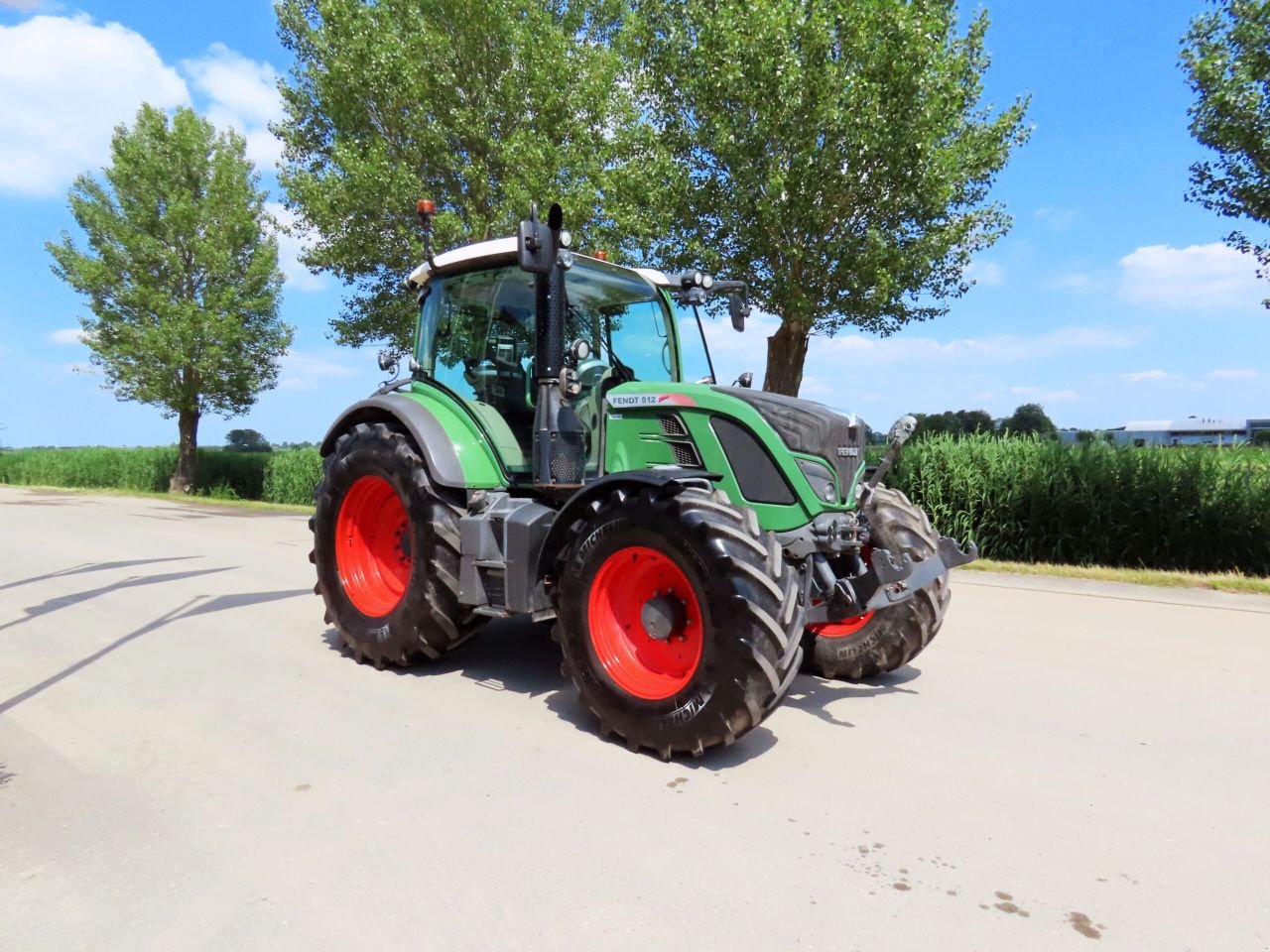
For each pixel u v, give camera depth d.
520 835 2.57
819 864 2.43
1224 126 8.39
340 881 2.29
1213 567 9.02
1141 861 2.49
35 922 2.09
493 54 13.84
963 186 10.72
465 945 2.00
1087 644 5.25
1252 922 2.17
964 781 3.06
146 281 23.05
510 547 3.89
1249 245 8.81
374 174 13.05
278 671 4.42
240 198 23.62
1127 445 9.85
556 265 3.95
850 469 3.90
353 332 16.20
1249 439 10.08
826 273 10.09
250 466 25.91
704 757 3.27
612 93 14.02
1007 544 9.94
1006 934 2.09
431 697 3.98
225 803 2.79
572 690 4.14
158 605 6.24
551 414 4.07
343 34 13.49
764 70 9.08
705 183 10.32
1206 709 3.94
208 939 2.02
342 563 4.75
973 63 10.94
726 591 3.06
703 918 2.13
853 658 4.35
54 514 14.98
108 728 3.53
